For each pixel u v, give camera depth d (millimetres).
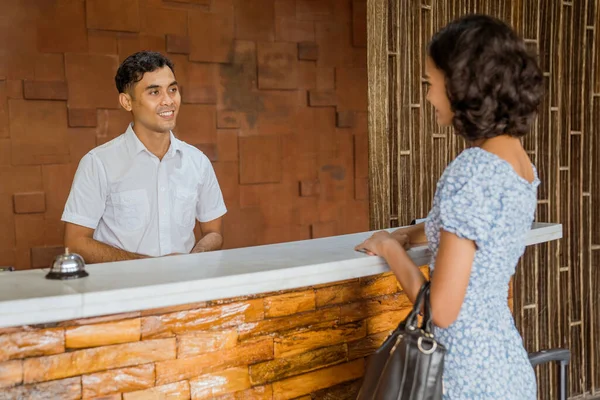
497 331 1476
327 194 5691
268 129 5355
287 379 1747
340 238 2080
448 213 1373
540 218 3486
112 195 2652
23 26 4348
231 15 5094
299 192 5543
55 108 4508
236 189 5242
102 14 4582
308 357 1783
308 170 5578
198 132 5035
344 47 5691
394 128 2869
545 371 3455
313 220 5629
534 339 3428
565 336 3613
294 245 1930
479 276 1415
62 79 4500
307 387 1792
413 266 1551
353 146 5816
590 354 3729
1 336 1336
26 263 4469
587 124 3664
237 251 1837
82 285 1382
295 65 5438
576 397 3686
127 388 1485
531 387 1547
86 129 4621
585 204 3695
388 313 1973
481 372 1447
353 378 1898
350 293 1865
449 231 1375
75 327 1415
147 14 4750
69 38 4496
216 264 1627
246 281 1499
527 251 3379
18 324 1245
